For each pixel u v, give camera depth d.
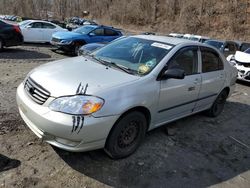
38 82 3.53
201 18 41.41
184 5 45.53
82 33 13.10
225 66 5.67
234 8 37.66
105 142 3.48
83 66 4.02
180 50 4.44
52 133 3.25
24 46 14.43
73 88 3.33
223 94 5.89
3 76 7.29
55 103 3.25
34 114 3.34
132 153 3.95
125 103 3.47
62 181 3.26
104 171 3.51
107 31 13.83
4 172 3.28
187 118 5.62
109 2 65.62
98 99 3.28
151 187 3.35
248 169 4.04
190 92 4.64
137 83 3.70
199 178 3.66
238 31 36.34
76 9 77.06
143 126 3.94
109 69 3.98
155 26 50.38
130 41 4.77
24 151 3.71
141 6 54.56
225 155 4.35
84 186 3.22
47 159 3.61
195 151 4.32
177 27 45.44
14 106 5.09
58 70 3.80
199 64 4.85
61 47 12.48
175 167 3.82
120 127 3.55
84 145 3.29
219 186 3.56
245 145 4.81
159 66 4.05
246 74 9.67
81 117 3.18
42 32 15.66
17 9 66.00
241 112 6.59
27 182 3.17
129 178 3.45
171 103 4.31
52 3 79.12
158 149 4.21
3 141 3.88
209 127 5.35
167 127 4.88
